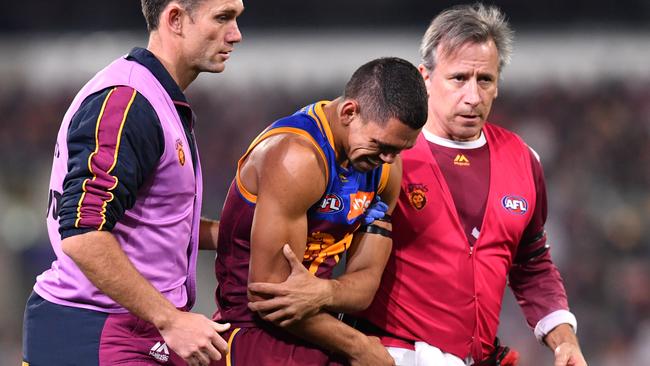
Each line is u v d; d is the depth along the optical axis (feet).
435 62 46.68
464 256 46.19
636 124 183.21
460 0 188.55
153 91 38.55
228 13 39.93
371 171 41.83
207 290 125.29
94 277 35.55
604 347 141.90
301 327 39.99
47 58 195.11
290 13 193.98
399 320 45.96
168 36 39.83
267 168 39.19
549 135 181.98
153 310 36.06
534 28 191.31
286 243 38.96
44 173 177.47
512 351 49.49
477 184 47.14
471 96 45.75
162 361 39.11
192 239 41.14
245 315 42.11
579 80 187.93
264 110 192.24
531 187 48.49
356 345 41.27
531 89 189.06
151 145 37.47
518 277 52.49
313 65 191.93
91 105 37.19
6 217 158.61
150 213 38.65
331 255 41.75
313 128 39.88
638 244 157.28
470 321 46.32
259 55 194.49
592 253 156.56
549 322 50.75
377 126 38.47
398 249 46.14
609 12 189.16
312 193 39.04
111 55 192.95
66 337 38.09
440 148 47.26
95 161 36.01
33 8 196.34
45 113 191.21
